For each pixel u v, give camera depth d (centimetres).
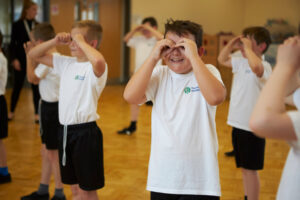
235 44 241
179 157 129
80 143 176
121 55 852
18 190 251
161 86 138
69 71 186
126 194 247
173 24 137
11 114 475
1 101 261
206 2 580
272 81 83
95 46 193
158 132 134
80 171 177
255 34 232
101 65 167
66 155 181
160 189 130
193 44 125
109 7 817
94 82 174
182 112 132
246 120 214
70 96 179
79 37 177
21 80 471
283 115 80
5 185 259
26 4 466
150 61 130
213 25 639
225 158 326
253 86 216
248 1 774
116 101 627
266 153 355
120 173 289
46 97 223
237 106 220
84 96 176
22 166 301
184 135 130
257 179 214
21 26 460
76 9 783
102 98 651
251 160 212
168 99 135
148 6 747
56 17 770
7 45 706
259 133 82
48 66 199
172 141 130
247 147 213
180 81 135
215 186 129
